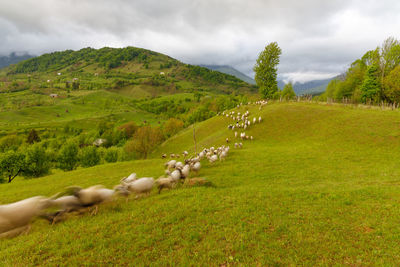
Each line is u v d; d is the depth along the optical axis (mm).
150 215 9406
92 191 10031
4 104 198375
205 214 9516
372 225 8359
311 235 7727
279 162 23281
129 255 6625
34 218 8852
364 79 58812
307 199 11414
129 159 58469
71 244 7277
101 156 64938
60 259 6520
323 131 35688
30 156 49000
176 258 6512
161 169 24984
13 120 153250
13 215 8180
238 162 24641
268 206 10430
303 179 17297
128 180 14891
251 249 6906
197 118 117875
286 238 7520
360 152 25406
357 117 36250
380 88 54219
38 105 199625
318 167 20766
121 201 11727
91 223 8859
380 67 55906
